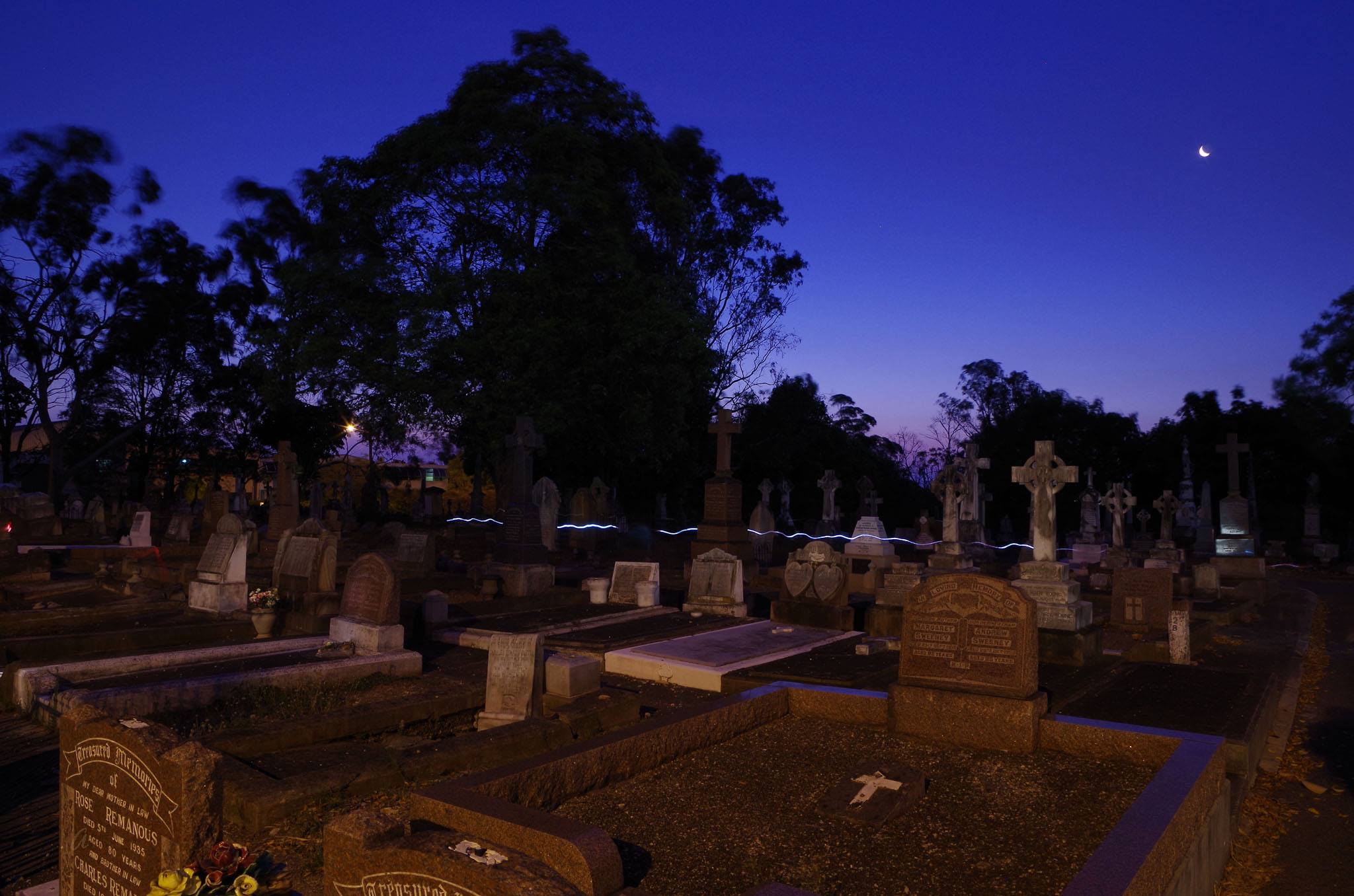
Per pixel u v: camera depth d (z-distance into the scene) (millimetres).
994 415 66250
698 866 4668
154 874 3713
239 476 53531
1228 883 5652
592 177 29797
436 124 29422
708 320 32938
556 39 31391
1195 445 52188
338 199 29766
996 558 34875
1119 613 14070
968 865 4684
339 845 3211
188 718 8586
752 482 55375
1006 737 6676
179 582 16500
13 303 40469
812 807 5516
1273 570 31297
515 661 8586
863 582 20375
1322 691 11195
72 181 40062
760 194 47094
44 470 55438
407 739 8328
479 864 2834
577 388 29438
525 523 18609
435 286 28203
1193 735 6211
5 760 7480
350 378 28766
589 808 5473
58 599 15531
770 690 7742
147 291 43781
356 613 11539
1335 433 42062
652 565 16938
